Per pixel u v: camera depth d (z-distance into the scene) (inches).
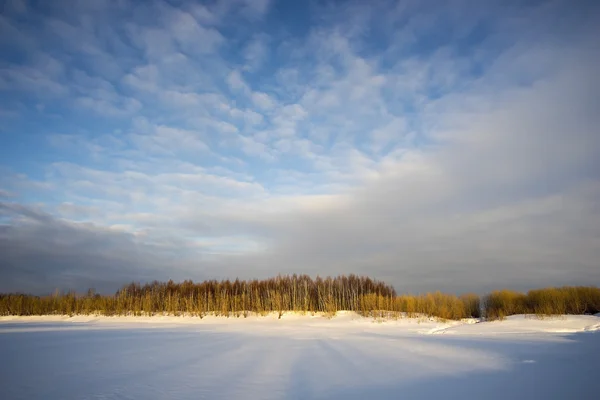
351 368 721.6
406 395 524.1
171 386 580.1
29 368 732.7
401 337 1370.6
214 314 2930.6
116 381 615.5
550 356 828.0
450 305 2746.1
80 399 512.1
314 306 3125.0
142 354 926.4
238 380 621.0
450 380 609.6
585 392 531.5
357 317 2687.0
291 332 1679.4
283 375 659.4
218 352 961.5
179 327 2070.6
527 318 2032.5
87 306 3147.1
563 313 2198.6
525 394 524.7
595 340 1137.4
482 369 694.5
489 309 2613.2
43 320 2817.4
